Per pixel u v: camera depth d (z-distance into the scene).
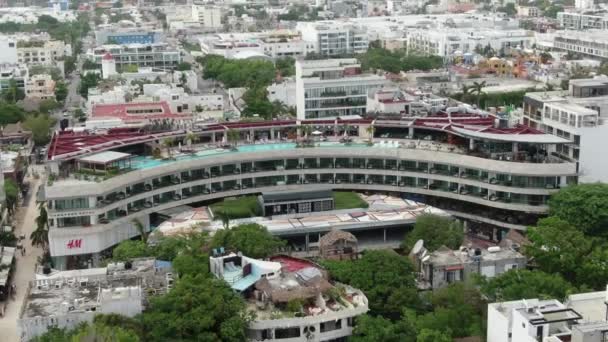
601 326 137.88
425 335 162.12
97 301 170.88
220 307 169.00
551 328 144.75
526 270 192.12
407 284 190.88
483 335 167.62
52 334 157.88
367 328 170.62
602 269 197.88
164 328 163.75
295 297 178.12
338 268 195.62
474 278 186.12
